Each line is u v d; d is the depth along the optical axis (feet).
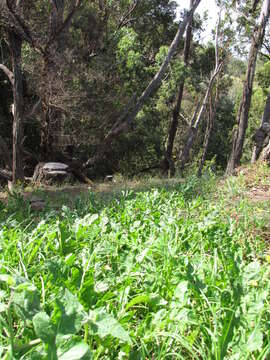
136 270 9.00
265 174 32.24
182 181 34.96
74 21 59.98
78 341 4.45
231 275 8.20
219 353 5.65
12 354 4.65
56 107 54.49
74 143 61.21
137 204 17.26
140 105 60.64
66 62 52.75
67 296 5.02
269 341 5.85
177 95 83.41
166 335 6.05
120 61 64.95
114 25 71.46
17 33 46.52
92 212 17.99
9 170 53.67
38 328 4.50
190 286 7.59
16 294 4.96
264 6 52.26
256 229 15.52
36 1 53.42
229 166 53.47
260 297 6.88
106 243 10.57
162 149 89.30
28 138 66.90
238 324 5.95
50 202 22.61
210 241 11.82
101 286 7.64
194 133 83.25
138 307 7.94
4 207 19.99
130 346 6.20
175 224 12.14
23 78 57.98
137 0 69.62
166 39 94.73
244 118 53.21
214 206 18.67
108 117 62.90
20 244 10.30
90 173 75.25
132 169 89.45
